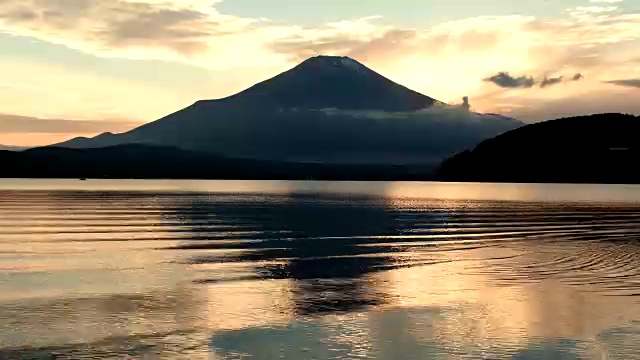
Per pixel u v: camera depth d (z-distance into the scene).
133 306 19.94
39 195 115.88
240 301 20.88
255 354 15.05
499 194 158.25
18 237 41.62
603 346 16.03
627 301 21.38
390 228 51.19
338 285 24.06
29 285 23.61
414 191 188.12
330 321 18.20
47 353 14.83
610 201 113.44
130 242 38.78
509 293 22.69
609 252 35.75
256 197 120.19
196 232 45.84
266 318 18.53
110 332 16.73
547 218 66.38
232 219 59.78
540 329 17.55
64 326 17.27
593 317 18.98
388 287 23.78
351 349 15.54
